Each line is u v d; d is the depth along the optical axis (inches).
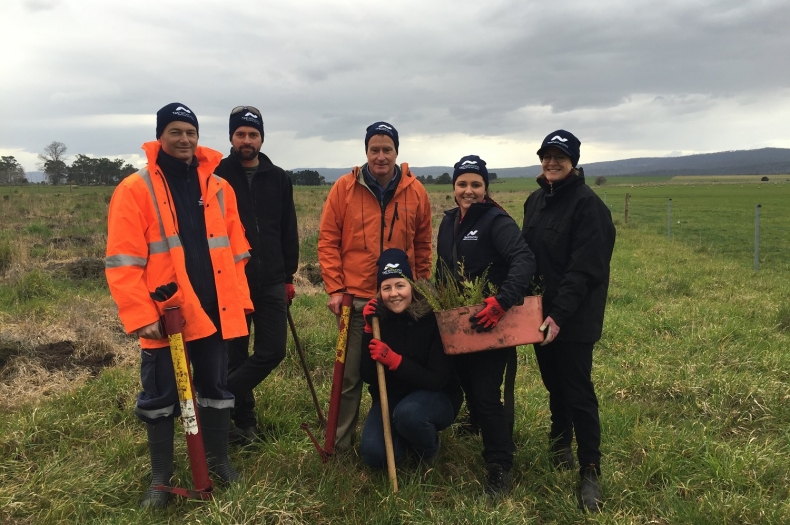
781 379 204.4
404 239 155.1
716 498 128.1
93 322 258.7
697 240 740.0
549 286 132.9
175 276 126.2
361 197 152.7
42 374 200.7
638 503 129.6
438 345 136.3
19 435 151.3
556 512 125.8
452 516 118.0
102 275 386.0
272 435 161.9
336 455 145.7
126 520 117.4
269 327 154.6
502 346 125.7
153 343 124.6
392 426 140.8
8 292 319.6
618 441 157.2
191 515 118.1
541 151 131.5
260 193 155.1
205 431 135.3
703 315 290.4
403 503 122.7
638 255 556.1
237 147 152.6
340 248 157.1
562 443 151.7
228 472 136.3
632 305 325.1
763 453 145.8
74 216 861.2
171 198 126.8
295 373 210.1
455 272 141.3
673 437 156.5
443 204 1455.5
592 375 212.7
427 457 143.2
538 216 137.4
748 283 393.7
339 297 152.9
